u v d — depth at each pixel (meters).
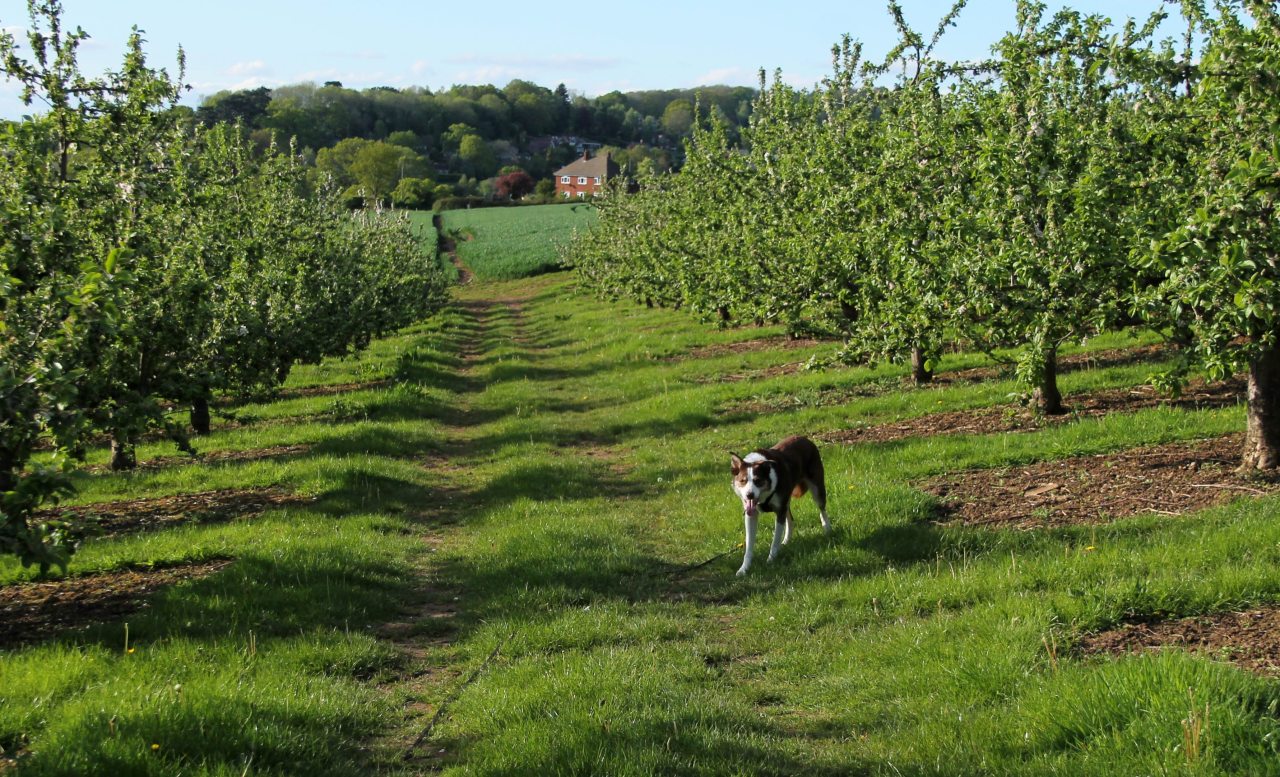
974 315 12.69
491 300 60.41
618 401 21.94
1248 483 9.55
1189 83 10.34
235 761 5.54
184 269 14.17
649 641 8.19
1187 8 10.76
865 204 15.19
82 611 8.67
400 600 9.77
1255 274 7.50
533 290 62.78
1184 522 8.77
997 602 7.49
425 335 38.06
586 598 9.48
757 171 22.95
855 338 15.00
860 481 11.92
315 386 25.59
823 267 17.22
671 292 34.16
